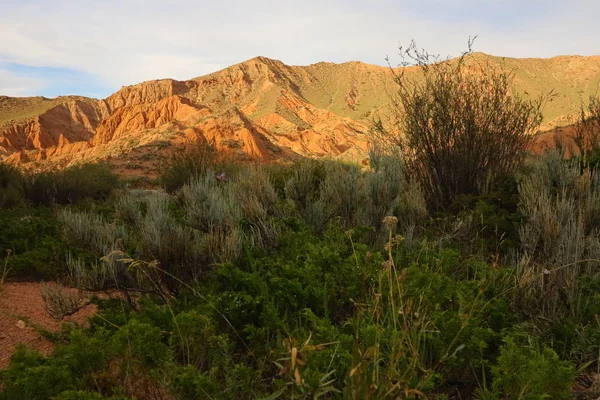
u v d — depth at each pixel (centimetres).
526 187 574
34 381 241
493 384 248
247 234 525
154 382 278
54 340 366
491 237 545
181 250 434
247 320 332
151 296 434
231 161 1603
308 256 417
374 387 177
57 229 745
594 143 791
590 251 424
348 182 626
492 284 361
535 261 434
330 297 359
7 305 464
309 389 191
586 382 293
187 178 1515
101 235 487
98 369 271
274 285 350
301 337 281
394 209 601
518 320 336
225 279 381
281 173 868
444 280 362
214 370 260
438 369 282
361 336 273
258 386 267
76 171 1537
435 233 581
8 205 1308
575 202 538
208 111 8762
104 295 476
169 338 304
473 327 287
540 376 240
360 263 380
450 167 724
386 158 702
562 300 369
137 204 708
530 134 740
